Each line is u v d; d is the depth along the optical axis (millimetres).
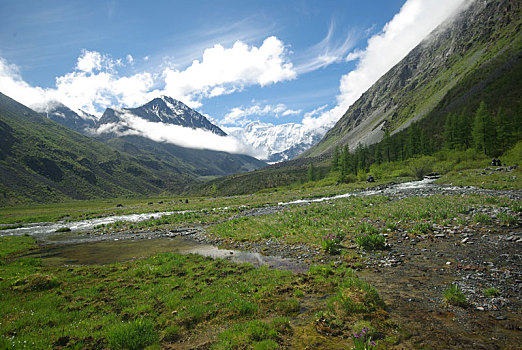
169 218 43031
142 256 20719
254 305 10086
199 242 24969
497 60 185375
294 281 12406
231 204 62062
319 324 8172
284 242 20922
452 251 14383
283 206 46344
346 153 113250
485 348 6426
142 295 11961
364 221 23938
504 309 8195
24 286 12945
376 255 15109
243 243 22531
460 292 9258
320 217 28953
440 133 142375
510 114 107750
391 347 6723
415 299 9430
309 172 132375
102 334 8602
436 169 79938
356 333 7160
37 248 26250
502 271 11117
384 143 117812
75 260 20578
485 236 16016
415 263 13297
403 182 71250
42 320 9750
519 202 23594
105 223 44781
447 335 7094
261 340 7770
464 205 25312
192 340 8258
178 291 12234
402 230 19672
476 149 84062
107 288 13016
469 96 163750
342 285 10898
